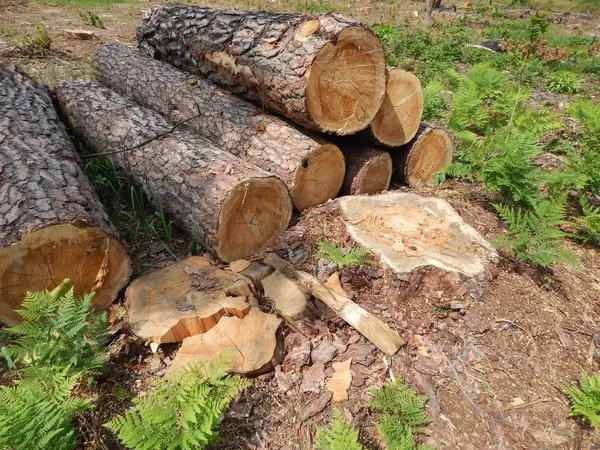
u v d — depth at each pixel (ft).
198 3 46.34
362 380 7.93
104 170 13.84
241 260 10.16
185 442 5.83
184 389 6.47
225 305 8.45
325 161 12.25
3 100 13.55
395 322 9.05
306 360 8.14
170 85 15.12
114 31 31.68
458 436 7.32
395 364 8.28
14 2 36.58
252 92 13.14
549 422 7.65
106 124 13.69
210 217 9.88
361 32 10.64
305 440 7.06
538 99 23.68
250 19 12.51
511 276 10.24
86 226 8.55
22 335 8.61
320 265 9.98
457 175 14.07
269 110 13.34
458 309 9.34
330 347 8.40
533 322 9.37
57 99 16.67
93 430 6.99
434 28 41.50
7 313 8.50
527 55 28.43
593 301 10.37
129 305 8.66
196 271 9.50
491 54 31.14
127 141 12.69
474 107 16.96
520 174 12.25
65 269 8.74
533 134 15.40
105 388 7.81
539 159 16.90
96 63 18.74
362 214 11.23
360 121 11.80
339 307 8.88
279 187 10.62
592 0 61.36
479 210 12.84
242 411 7.41
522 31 39.50
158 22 16.22
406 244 10.17
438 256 9.89
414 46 30.83
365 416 7.45
